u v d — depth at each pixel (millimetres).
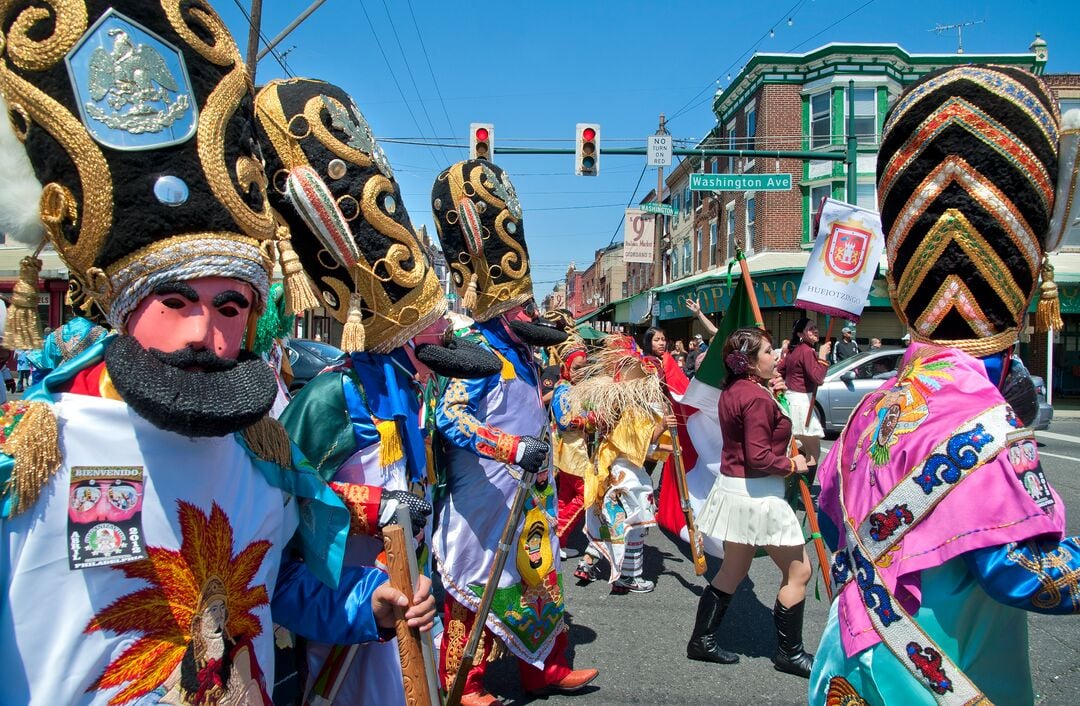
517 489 3029
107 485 1145
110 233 1125
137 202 1122
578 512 5332
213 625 1249
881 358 11164
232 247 1190
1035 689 3188
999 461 1531
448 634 3035
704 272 26516
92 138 1109
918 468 1618
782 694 3289
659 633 4020
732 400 3396
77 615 1101
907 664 1615
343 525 1579
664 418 4445
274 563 1456
